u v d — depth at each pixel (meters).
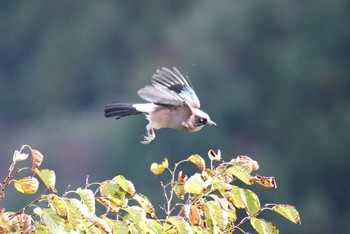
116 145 30.84
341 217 32.66
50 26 41.22
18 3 41.59
